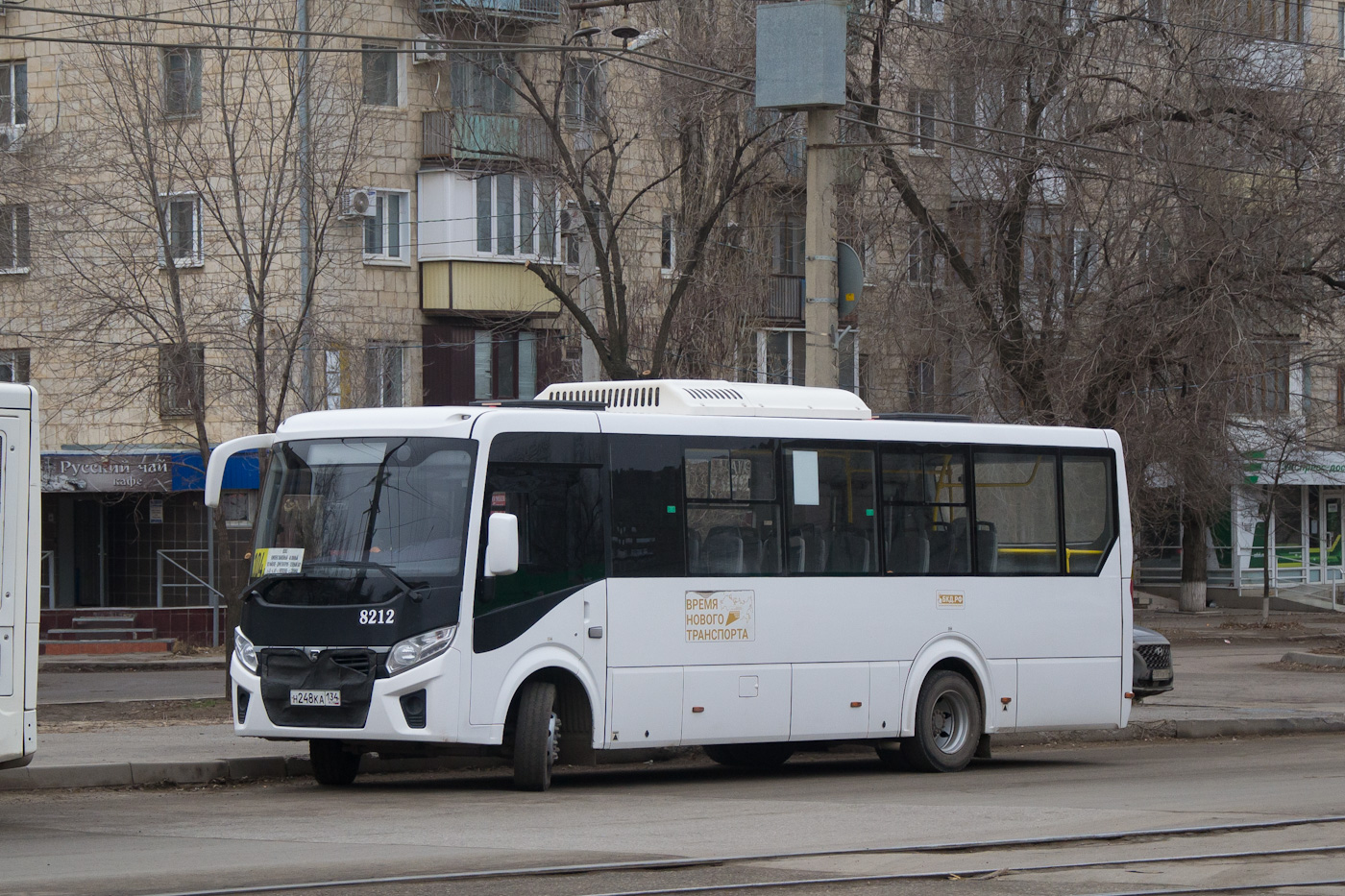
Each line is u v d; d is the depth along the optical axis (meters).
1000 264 33.53
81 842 11.71
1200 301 31.25
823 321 21.34
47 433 41.47
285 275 37.72
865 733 17.05
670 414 16.19
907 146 35.22
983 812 13.34
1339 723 23.50
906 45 34.56
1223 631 47.16
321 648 14.66
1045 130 33.28
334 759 15.88
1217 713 23.75
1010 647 18.28
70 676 34.19
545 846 11.41
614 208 38.03
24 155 31.19
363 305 38.25
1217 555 60.12
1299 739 22.06
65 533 43.50
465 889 9.65
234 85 31.34
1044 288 33.28
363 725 14.43
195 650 39.78
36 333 34.06
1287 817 12.86
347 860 10.71
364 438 15.30
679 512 16.00
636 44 27.62
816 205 21.38
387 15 41.25
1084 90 33.09
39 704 24.25
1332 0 46.62
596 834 12.09
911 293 34.84
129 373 29.61
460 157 41.41
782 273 46.00
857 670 17.02
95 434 41.31
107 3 33.94
